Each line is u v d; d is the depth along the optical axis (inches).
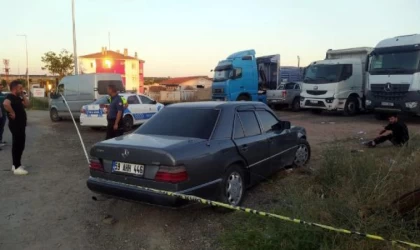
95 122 502.9
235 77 754.8
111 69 2283.5
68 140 442.0
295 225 135.3
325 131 489.4
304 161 278.7
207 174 167.5
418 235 134.1
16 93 264.8
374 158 218.8
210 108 199.2
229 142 186.7
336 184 194.1
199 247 149.0
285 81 990.4
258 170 212.2
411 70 526.3
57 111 668.7
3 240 157.6
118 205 198.7
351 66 675.4
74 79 634.8
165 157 152.6
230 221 166.9
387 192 164.1
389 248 124.7
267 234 138.2
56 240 158.1
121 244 154.0
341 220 141.0
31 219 181.3
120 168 166.1
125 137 186.5
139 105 530.6
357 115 719.1
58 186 238.5
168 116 202.8
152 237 159.8
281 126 243.6
